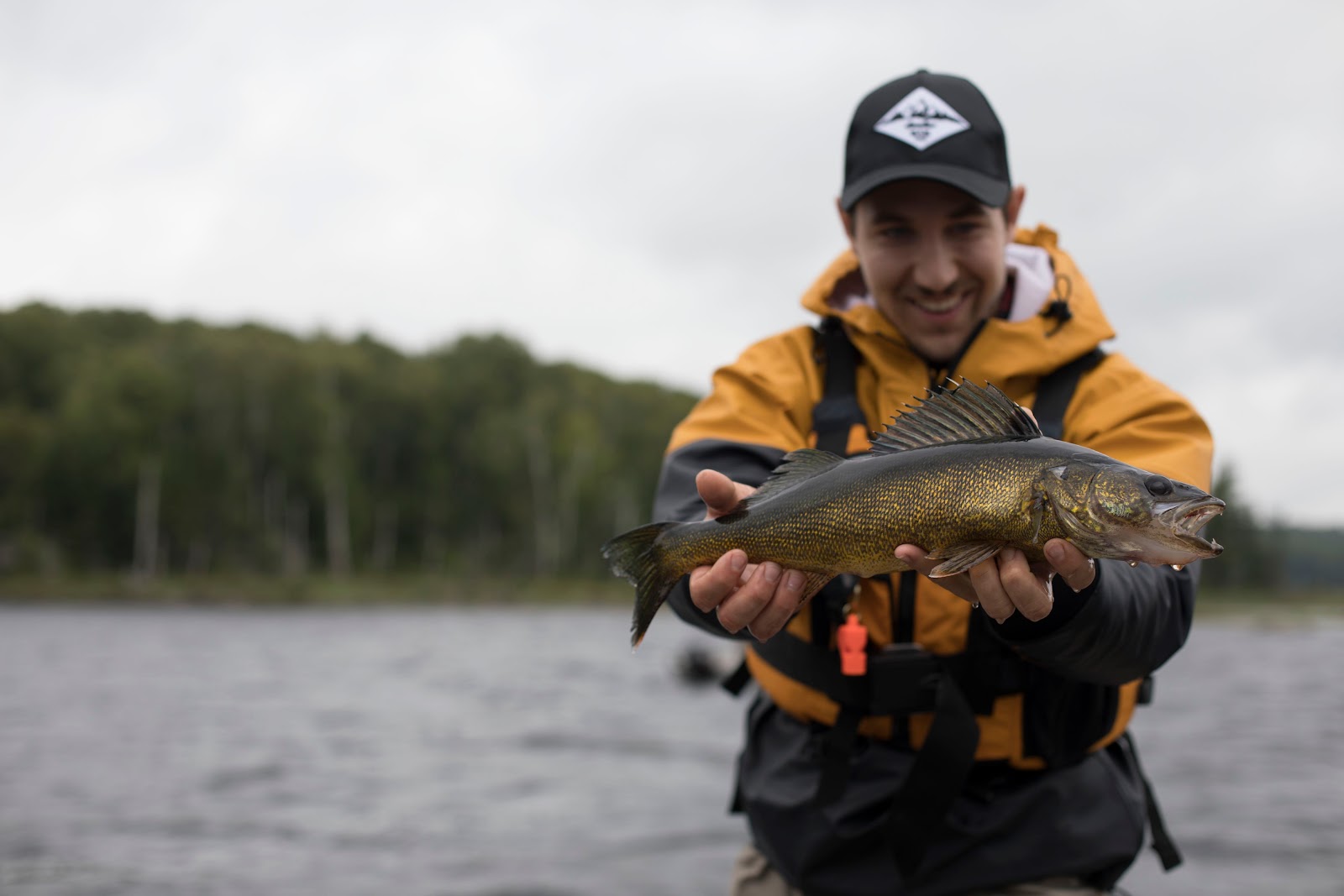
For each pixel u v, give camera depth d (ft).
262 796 35.96
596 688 72.38
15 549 205.05
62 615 160.86
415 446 256.93
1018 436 8.52
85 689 68.18
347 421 250.57
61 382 232.94
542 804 34.78
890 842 10.05
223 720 54.29
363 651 105.40
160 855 28.58
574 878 26.58
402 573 244.42
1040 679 10.27
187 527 214.07
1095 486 7.84
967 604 10.30
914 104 11.00
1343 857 28.19
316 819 32.73
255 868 27.32
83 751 44.70
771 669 11.30
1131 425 10.39
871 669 10.43
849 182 11.45
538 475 254.06
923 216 10.84
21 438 209.56
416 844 29.78
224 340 264.52
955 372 11.14
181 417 219.00
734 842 29.99
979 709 10.27
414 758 43.39
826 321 12.03
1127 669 9.35
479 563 251.19
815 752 10.84
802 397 11.62
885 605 10.64
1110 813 10.46
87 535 210.59
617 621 178.81
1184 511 7.66
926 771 9.95
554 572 250.37
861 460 9.05
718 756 44.11
